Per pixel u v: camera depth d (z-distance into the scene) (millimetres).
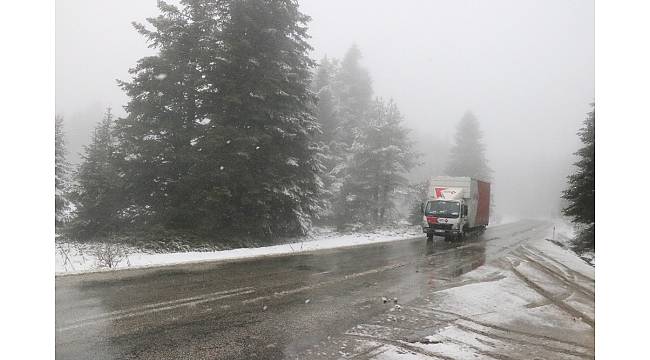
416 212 37094
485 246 21359
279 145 19984
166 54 18547
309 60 21875
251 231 19969
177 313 6832
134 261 12445
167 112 18453
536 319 7672
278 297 8352
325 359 5117
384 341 5902
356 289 9547
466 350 5711
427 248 19688
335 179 34250
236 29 19031
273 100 19609
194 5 19062
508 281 11586
